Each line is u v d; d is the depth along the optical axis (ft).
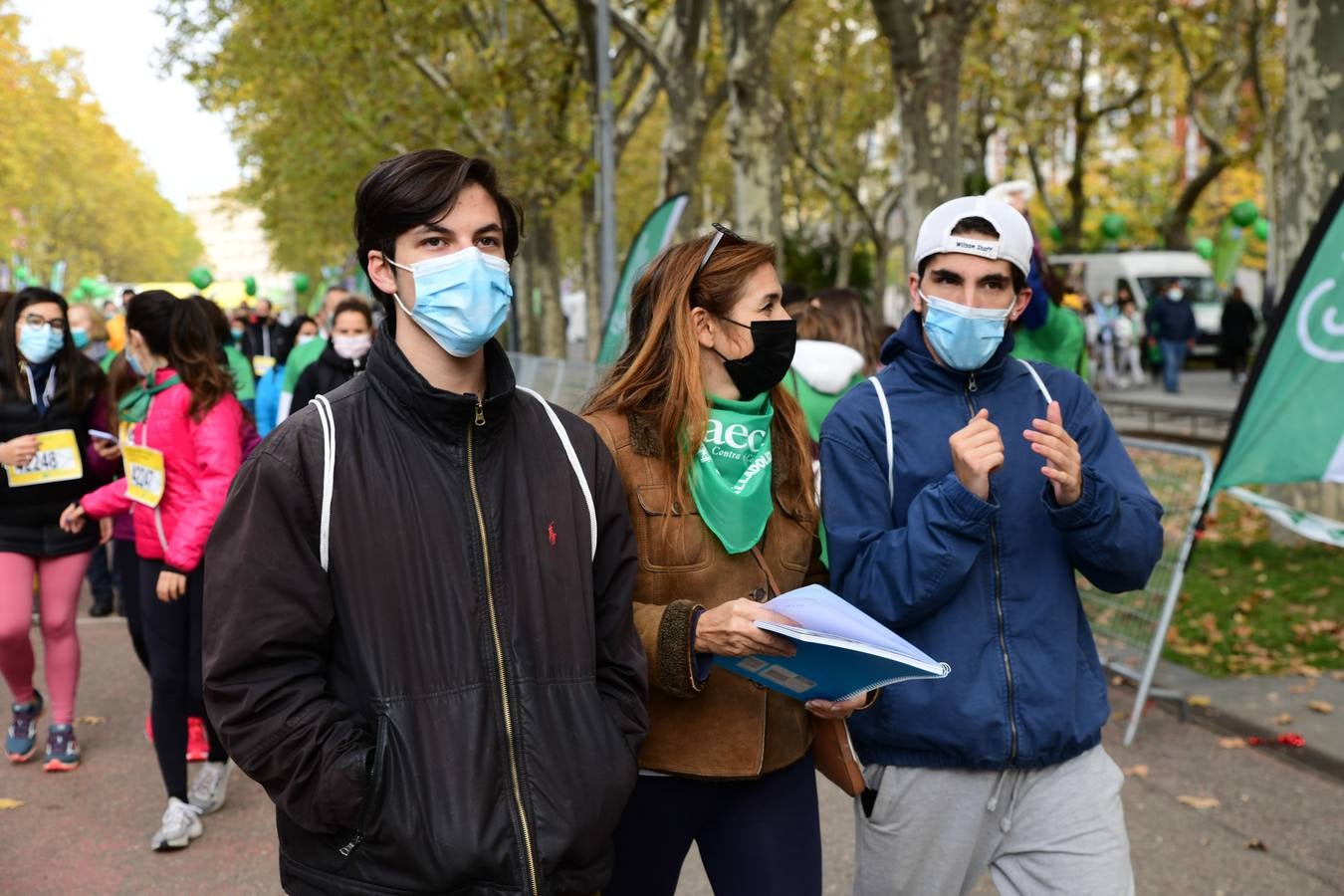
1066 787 8.59
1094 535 8.31
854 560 8.59
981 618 8.43
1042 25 82.53
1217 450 45.32
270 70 73.51
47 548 17.22
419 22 58.80
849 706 8.07
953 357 8.73
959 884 8.76
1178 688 20.13
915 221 33.27
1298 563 27.04
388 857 6.33
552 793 6.55
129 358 15.15
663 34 56.34
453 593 6.62
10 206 151.64
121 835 15.12
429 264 6.75
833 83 98.07
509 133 62.85
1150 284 100.37
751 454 8.34
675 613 7.77
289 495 6.52
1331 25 25.77
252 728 6.44
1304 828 14.80
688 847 8.49
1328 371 17.80
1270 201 72.02
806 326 14.75
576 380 41.75
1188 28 75.66
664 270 8.48
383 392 6.84
